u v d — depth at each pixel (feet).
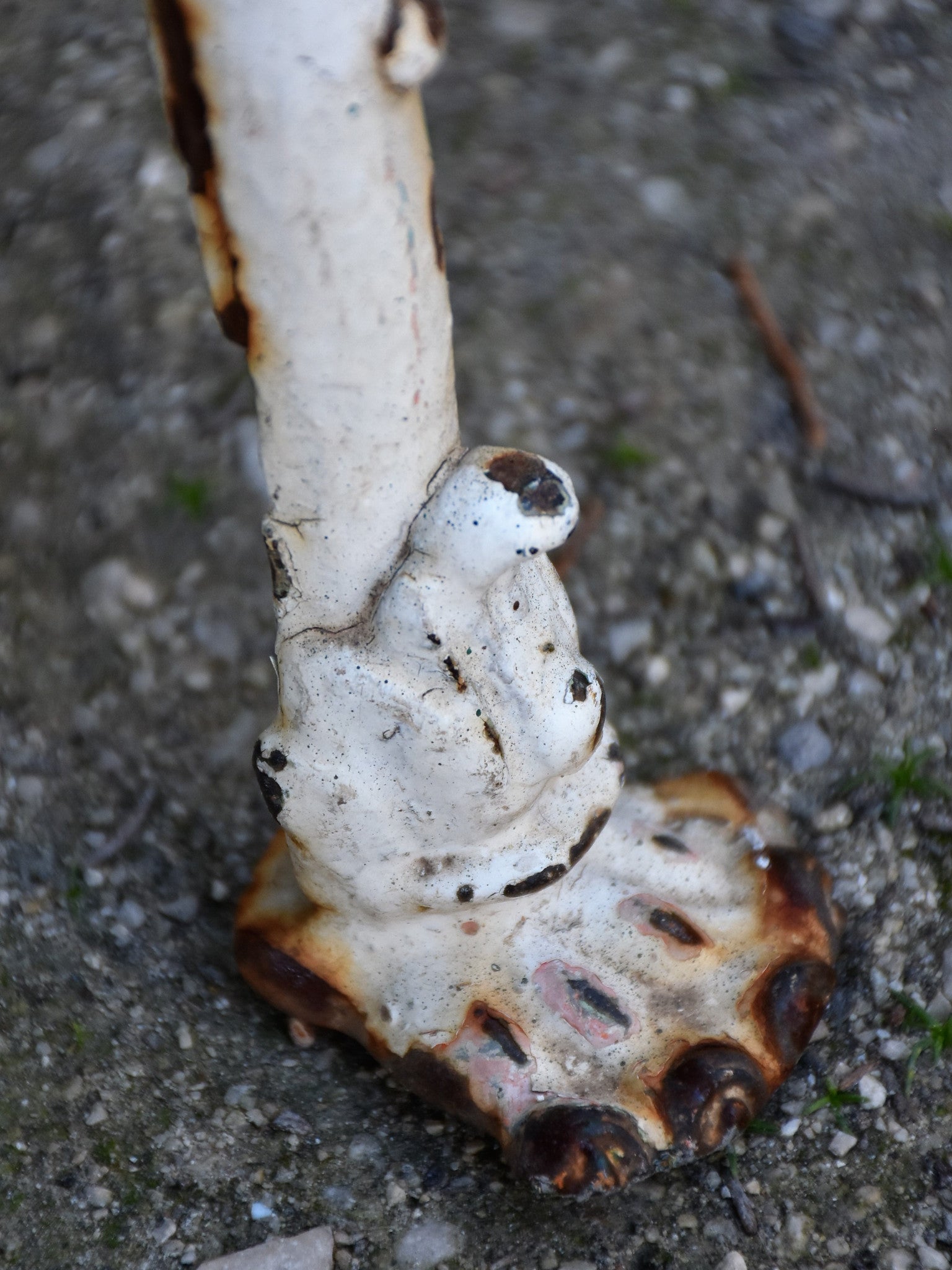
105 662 1.08
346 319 0.78
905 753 1.05
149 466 1.11
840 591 1.09
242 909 0.96
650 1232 0.92
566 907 0.93
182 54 0.74
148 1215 0.91
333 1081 0.96
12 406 1.13
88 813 1.04
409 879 0.89
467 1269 0.90
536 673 0.86
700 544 1.10
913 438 1.13
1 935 0.97
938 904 1.02
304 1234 0.91
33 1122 0.92
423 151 0.77
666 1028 0.91
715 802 0.99
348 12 0.73
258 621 1.09
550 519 0.81
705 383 1.14
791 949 0.94
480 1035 0.91
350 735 0.85
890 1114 0.95
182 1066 0.96
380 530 0.83
